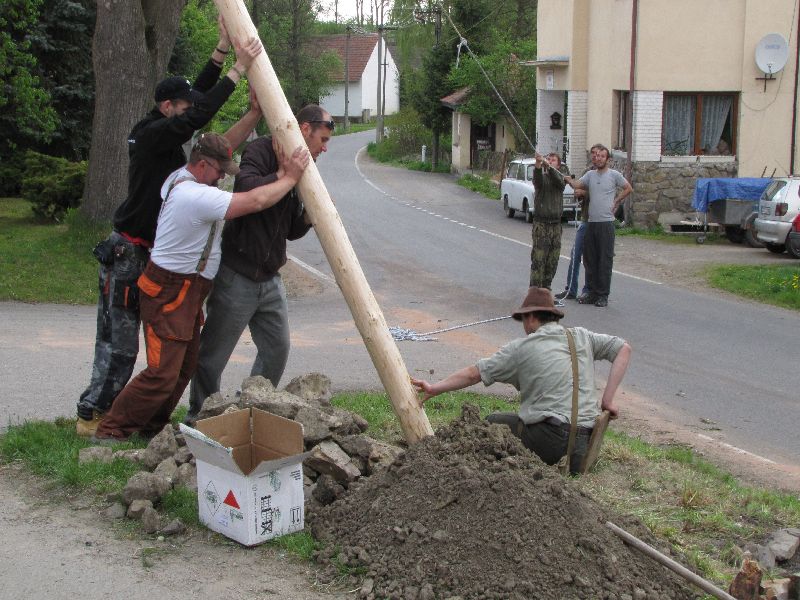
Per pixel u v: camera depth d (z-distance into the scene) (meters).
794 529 5.56
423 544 4.54
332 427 5.66
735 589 4.44
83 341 10.75
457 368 10.11
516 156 39.66
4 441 6.33
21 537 4.93
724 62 23.77
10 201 25.89
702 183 22.00
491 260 19.59
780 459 7.64
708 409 9.10
